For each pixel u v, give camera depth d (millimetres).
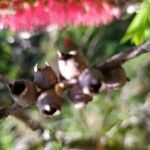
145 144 450
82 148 412
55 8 281
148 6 300
